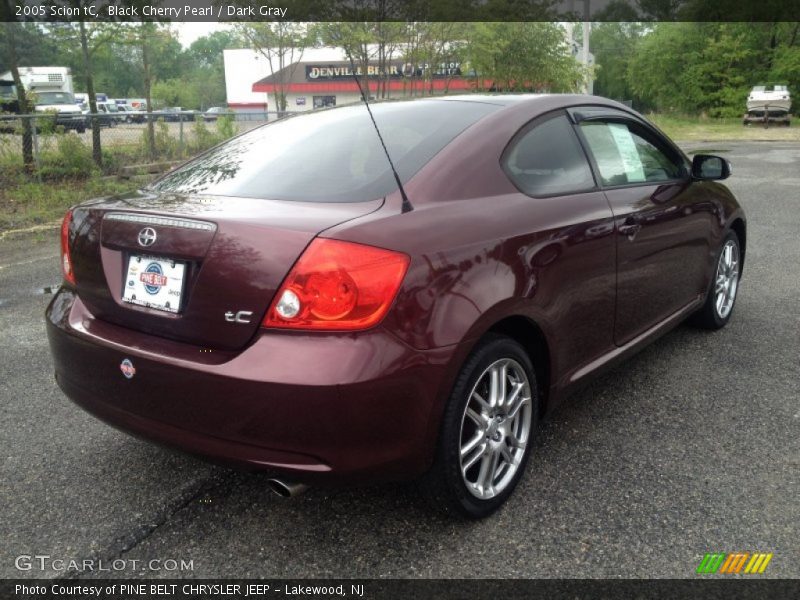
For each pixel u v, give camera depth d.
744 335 4.39
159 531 2.48
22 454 3.04
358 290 2.03
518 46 19.67
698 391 3.57
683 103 43.62
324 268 2.02
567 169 2.96
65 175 11.67
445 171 2.48
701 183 4.05
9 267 6.80
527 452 2.66
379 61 16.16
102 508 2.63
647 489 2.67
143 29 13.59
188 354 2.17
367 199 2.34
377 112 3.05
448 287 2.20
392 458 2.14
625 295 3.16
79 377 2.50
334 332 2.03
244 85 53.06
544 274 2.58
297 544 2.39
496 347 2.41
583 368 2.97
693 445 3.01
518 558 2.29
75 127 11.98
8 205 10.04
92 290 2.51
